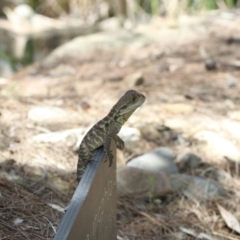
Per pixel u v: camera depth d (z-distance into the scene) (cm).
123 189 892
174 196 907
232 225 860
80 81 1363
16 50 2172
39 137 962
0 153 891
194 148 1026
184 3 2334
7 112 1066
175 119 1116
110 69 1477
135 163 942
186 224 859
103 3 2864
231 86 1311
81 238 546
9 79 1450
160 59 1541
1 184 802
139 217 855
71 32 2573
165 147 1008
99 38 1797
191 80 1348
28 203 775
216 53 1555
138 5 2636
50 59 1658
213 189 925
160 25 1958
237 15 2011
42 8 2986
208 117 1138
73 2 2953
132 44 1736
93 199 582
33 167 874
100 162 616
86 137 649
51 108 1096
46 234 714
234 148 1030
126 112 661
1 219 719
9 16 2888
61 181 862
